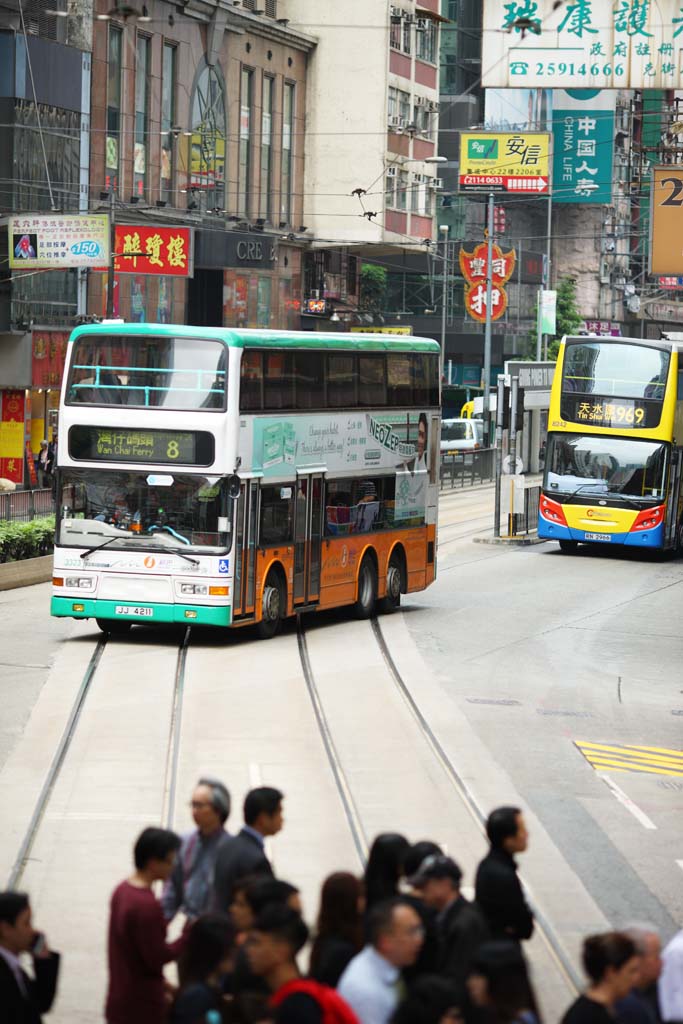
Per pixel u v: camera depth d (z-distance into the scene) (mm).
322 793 38062
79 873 31344
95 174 118375
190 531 56375
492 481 156625
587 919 29828
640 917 30375
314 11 152000
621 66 73500
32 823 34656
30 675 52156
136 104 123500
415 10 157250
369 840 34094
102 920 28625
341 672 54594
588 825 37031
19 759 40469
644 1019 17609
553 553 98188
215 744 42875
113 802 36656
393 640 62438
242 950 16953
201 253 123062
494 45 74000
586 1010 17062
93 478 57156
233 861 20719
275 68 145375
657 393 93688
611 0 73250
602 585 83312
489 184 160875
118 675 52125
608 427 94188
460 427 157875
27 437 113250
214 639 60188
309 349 61250
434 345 72438
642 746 46469
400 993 16984
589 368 94938
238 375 56344
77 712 46219
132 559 56781
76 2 115188
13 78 107250
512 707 50875
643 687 56156
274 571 60062
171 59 128375
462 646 62375
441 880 19656
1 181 107312
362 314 166875
